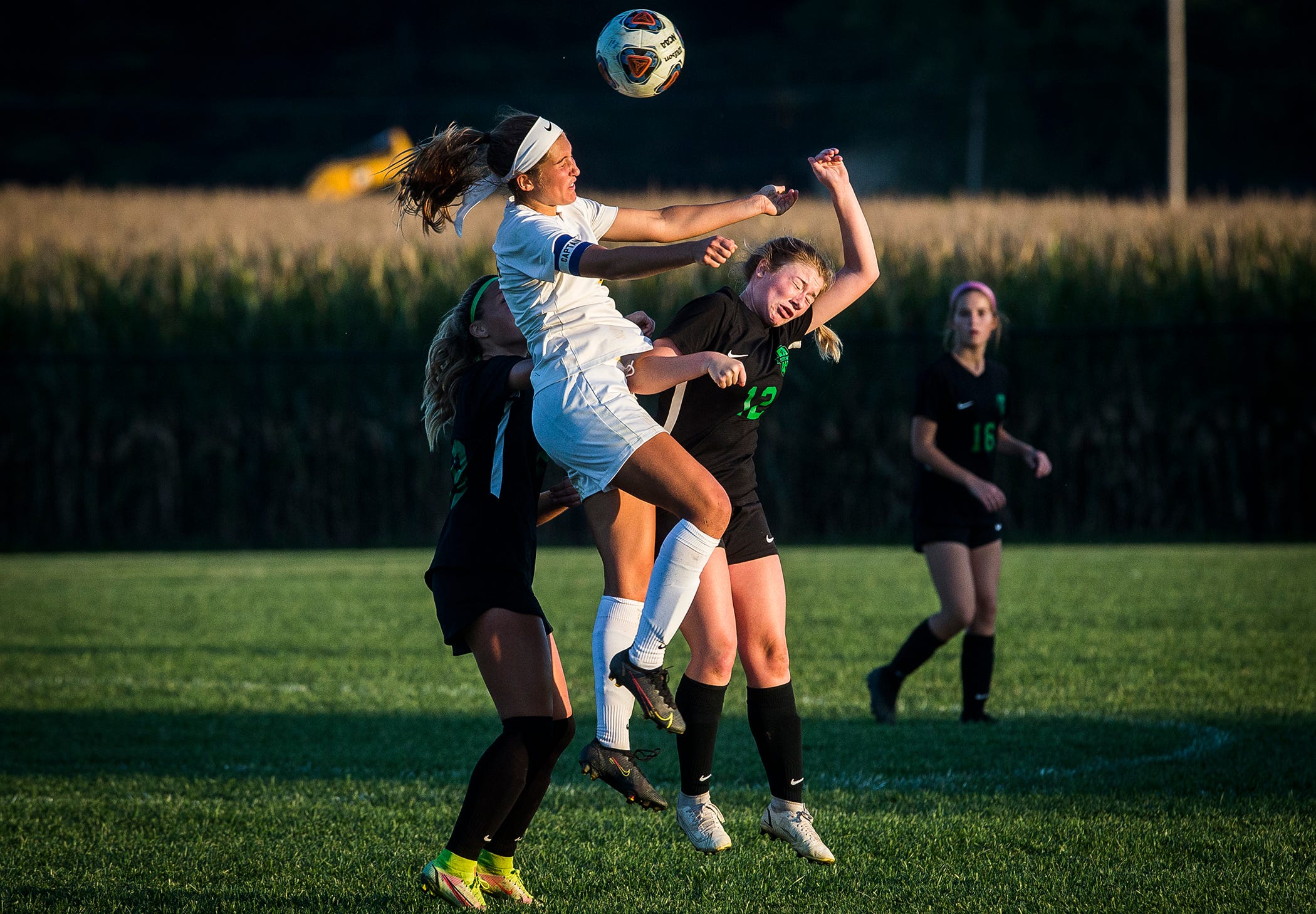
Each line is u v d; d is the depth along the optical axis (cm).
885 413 6500
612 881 1430
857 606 3734
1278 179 16912
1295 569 4359
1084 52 16712
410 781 1894
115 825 1661
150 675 2825
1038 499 6322
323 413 6756
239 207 10262
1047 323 6425
